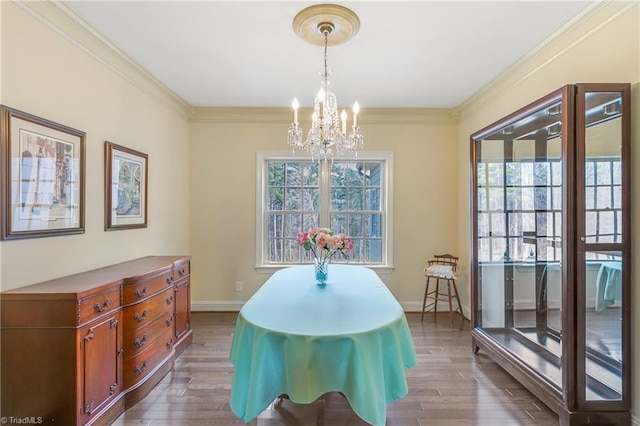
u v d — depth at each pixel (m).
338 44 2.41
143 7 1.99
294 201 4.17
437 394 2.29
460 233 4.03
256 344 1.50
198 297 4.08
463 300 3.97
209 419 2.01
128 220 2.78
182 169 3.87
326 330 1.50
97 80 2.39
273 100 3.73
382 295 2.09
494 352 2.61
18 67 1.77
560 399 1.90
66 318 1.68
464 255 3.94
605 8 1.92
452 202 4.10
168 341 2.61
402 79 3.12
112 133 2.57
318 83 3.22
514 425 1.96
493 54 2.60
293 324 1.57
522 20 2.12
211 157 4.05
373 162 4.17
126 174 2.74
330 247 2.30
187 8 2.00
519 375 2.30
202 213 4.07
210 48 2.51
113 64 2.56
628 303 1.79
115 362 2.00
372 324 1.58
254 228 4.07
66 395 1.68
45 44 1.93
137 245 2.94
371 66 2.83
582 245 1.83
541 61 2.51
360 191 4.18
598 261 1.83
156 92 3.23
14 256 1.75
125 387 2.09
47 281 1.95
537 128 2.37
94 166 2.37
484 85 3.27
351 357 1.44
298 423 1.98
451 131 4.09
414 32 2.27
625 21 1.81
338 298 2.02
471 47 2.49
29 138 1.82
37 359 1.67
